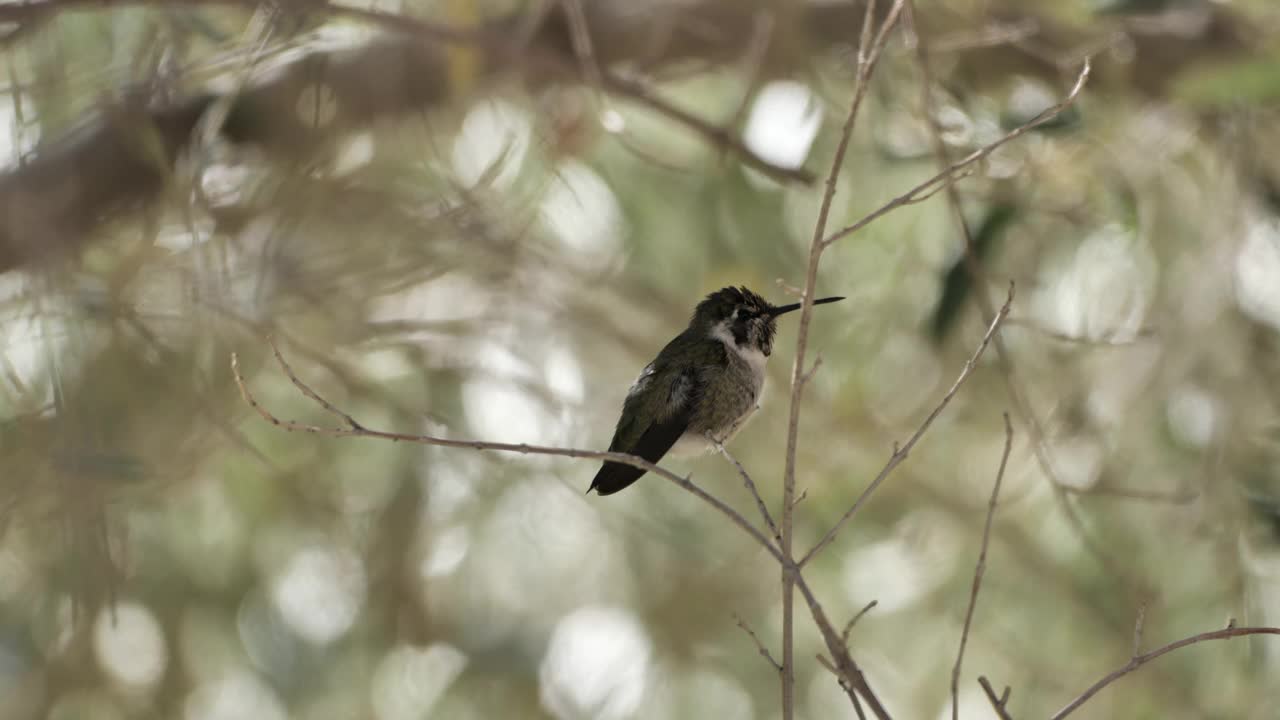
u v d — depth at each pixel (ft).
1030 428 24.61
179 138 30.19
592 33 33.42
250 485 36.19
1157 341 31.91
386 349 33.76
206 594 37.88
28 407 25.71
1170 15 30.53
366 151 32.65
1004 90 32.30
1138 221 31.09
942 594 38.14
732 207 36.78
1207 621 32.99
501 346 35.50
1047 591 36.24
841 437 35.78
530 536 37.52
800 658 38.91
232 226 30.12
